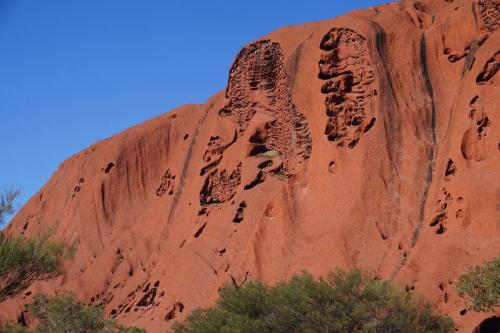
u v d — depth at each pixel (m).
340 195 45.47
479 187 37.94
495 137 39.09
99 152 76.56
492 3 44.53
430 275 36.41
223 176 57.03
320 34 52.78
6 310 63.19
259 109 57.78
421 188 42.53
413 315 28.44
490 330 31.81
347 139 47.59
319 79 50.81
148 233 63.19
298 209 48.09
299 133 51.81
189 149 64.56
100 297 61.47
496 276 28.81
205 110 67.12
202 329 32.44
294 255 45.47
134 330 46.53
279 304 30.84
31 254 18.86
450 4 51.34
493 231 36.22
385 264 40.28
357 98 48.44
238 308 32.88
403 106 46.31
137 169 71.25
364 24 50.31
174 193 63.16
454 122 42.31
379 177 44.34
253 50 58.91
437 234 38.72
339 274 30.97
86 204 71.94
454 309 34.09
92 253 68.00
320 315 28.81
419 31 49.19
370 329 27.30
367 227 42.84
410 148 44.50
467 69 44.78
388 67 48.19
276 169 53.28
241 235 50.75
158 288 54.06
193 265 51.72
